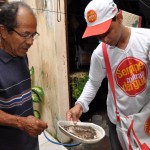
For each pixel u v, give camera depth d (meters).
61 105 2.52
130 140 1.52
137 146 1.50
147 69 1.37
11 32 1.17
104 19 1.27
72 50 2.72
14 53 1.27
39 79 2.84
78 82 2.58
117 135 1.65
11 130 1.35
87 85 1.71
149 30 1.37
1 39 1.25
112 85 1.49
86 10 1.32
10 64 1.30
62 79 2.43
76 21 2.63
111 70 1.46
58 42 2.32
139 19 1.86
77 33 2.68
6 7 1.17
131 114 1.50
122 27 1.33
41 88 2.82
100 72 1.58
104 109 3.08
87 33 1.30
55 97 2.56
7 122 1.20
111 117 1.64
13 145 1.39
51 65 2.50
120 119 1.53
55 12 2.24
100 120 2.80
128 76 1.40
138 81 1.39
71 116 1.61
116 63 1.42
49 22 2.36
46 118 2.88
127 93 1.44
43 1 2.37
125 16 1.77
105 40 1.31
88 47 2.75
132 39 1.34
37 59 2.77
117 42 1.35
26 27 1.15
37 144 1.57
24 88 1.38
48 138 2.77
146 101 1.47
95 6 1.27
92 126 1.58
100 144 2.61
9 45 1.24
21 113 1.37
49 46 2.46
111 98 1.58
